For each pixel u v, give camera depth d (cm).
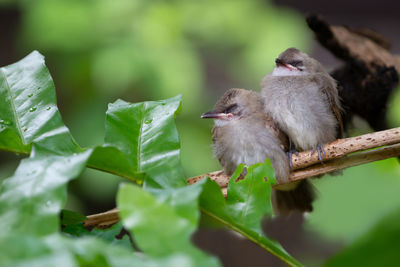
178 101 465
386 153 646
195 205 339
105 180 1220
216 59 1432
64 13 1253
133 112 457
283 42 1312
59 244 275
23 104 445
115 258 273
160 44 1257
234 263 1331
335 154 657
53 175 352
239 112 822
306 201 811
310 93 803
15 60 1672
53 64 1427
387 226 333
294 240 1155
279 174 722
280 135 811
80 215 440
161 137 443
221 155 840
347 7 1681
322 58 1306
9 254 261
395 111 824
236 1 1327
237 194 435
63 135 421
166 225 298
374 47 869
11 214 332
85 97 1284
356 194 895
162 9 1284
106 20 1261
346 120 880
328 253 1169
